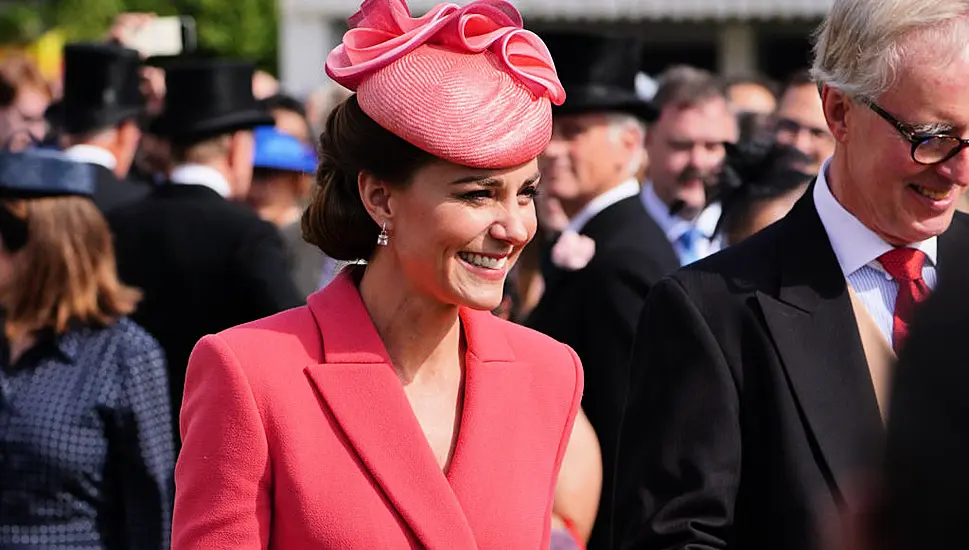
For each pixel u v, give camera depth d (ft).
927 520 13.91
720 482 24.79
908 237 25.39
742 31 136.98
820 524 24.29
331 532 21.58
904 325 25.67
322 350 22.70
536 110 21.88
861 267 26.07
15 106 64.03
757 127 52.70
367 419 22.25
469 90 21.52
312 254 54.80
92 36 161.07
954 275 14.92
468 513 22.29
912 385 14.33
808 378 25.05
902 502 14.14
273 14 159.74
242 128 49.19
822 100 26.25
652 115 42.37
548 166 41.27
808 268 25.95
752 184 34.24
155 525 34.78
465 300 21.99
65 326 34.55
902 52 24.30
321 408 22.29
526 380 23.65
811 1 129.49
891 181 24.95
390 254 22.95
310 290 54.44
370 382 22.47
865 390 25.08
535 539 22.63
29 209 34.81
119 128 58.08
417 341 23.12
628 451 26.02
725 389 25.16
